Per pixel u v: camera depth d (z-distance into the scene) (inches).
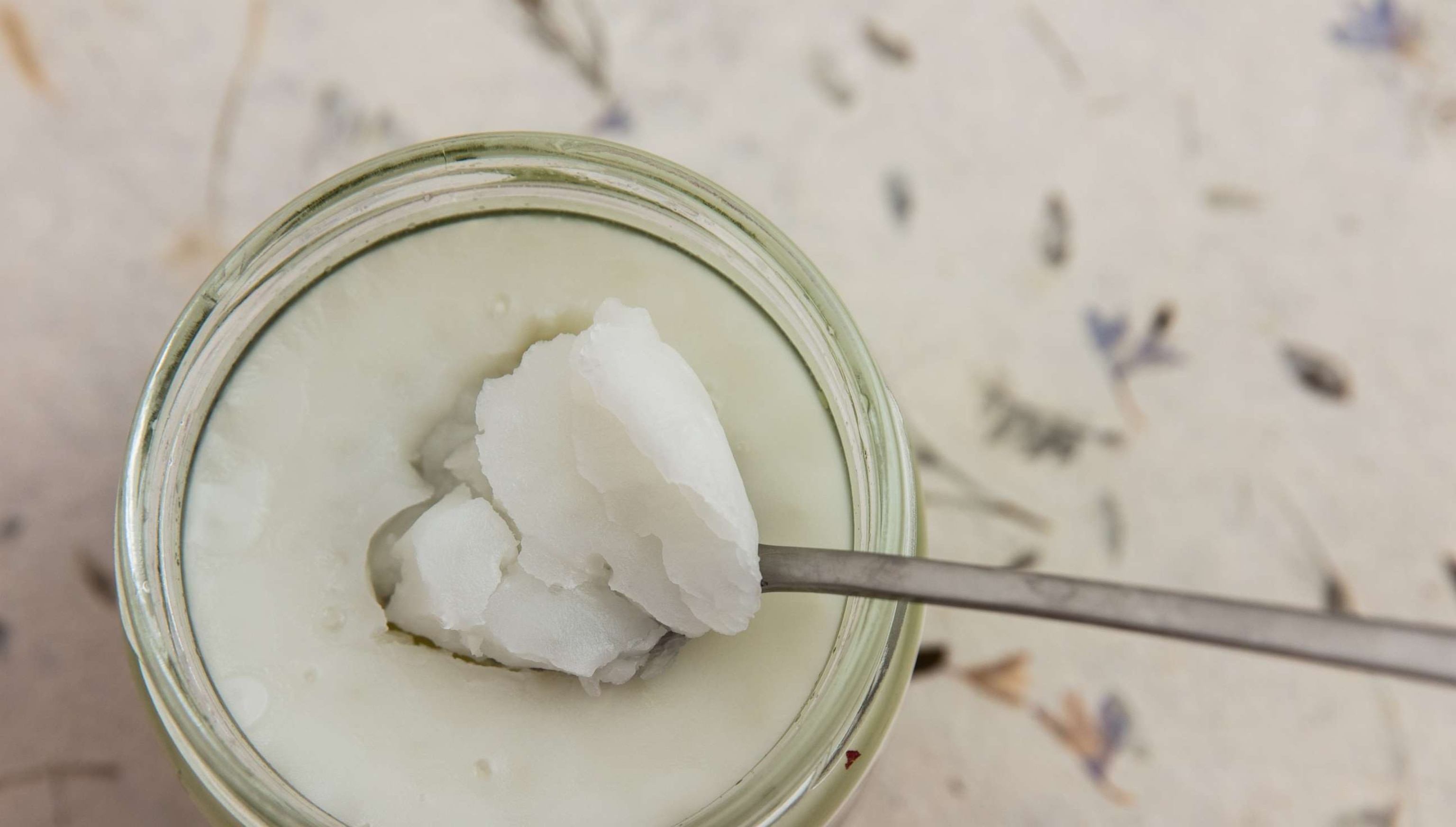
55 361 8.4
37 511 8.3
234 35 8.7
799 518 6.9
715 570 6.4
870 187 8.8
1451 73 9.1
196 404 6.8
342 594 6.8
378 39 8.8
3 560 8.2
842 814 7.8
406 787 6.5
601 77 8.9
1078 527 8.6
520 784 6.6
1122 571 8.5
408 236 7.1
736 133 8.9
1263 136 9.0
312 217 6.9
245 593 6.7
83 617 8.2
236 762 6.3
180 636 6.6
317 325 7.0
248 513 6.8
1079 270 8.8
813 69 8.9
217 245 8.5
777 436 7.0
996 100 9.0
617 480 6.5
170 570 6.7
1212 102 9.0
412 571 6.7
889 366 8.7
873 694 6.7
